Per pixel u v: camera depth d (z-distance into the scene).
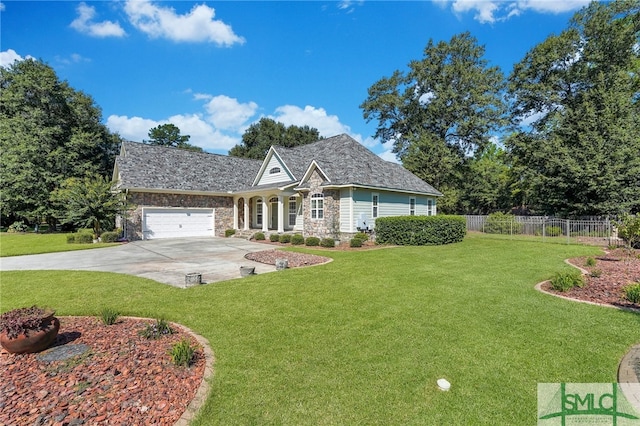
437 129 35.88
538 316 5.79
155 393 3.46
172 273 10.00
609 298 6.82
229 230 23.55
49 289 7.90
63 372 3.85
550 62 28.58
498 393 3.54
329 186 17.64
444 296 7.04
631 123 22.70
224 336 5.00
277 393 3.53
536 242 18.39
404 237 17.02
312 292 7.43
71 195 18.59
